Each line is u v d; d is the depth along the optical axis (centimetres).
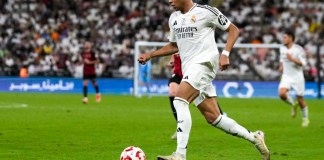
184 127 1916
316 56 7238
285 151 2567
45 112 4416
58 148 2545
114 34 8406
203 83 1948
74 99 6041
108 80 7406
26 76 7481
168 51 2092
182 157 1908
